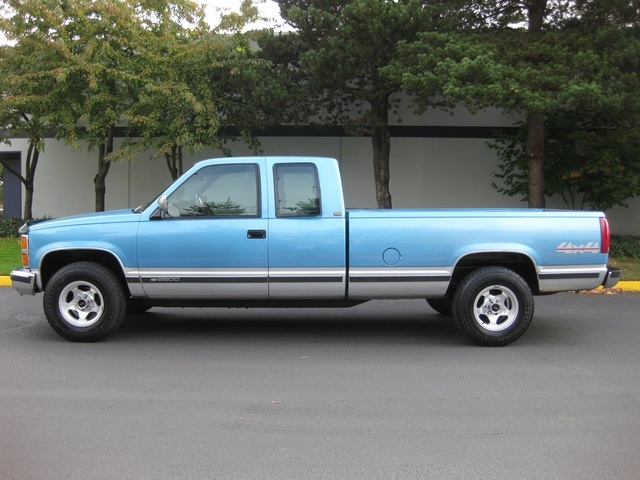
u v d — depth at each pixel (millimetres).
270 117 14109
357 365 6043
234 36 13805
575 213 6742
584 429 4402
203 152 17250
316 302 6832
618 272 6844
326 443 4145
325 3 13008
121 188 17438
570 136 14148
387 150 14859
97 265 6770
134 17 13992
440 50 11352
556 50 11344
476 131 17031
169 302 6801
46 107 13797
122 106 14414
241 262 6547
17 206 18953
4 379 5500
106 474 3676
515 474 3699
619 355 6445
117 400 4973
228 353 6477
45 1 13531
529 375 5715
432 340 7113
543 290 6750
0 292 10109
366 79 13758
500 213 6684
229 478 3635
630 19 11797
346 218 6613
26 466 3775
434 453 3988
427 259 6590
